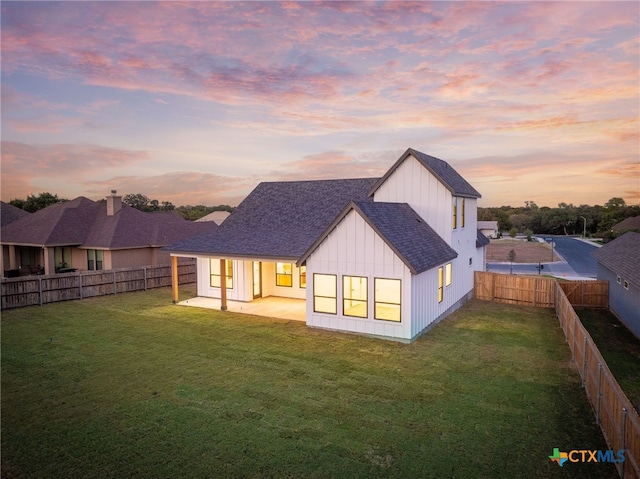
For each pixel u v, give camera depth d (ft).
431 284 53.57
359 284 49.98
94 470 22.61
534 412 29.50
